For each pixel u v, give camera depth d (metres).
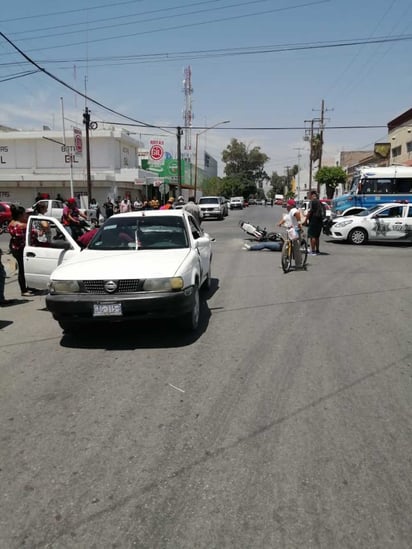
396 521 2.64
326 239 20.45
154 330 6.31
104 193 42.00
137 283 5.46
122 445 3.46
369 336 6.03
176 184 55.12
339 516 2.68
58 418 3.90
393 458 3.27
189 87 56.53
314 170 94.69
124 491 2.92
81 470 3.15
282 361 5.14
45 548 2.47
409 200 23.23
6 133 44.06
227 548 2.46
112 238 7.00
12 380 4.73
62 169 44.47
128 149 48.62
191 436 3.58
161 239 6.89
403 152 34.94
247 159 114.88
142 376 4.75
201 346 5.65
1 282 8.03
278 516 2.68
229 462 3.22
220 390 4.40
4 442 3.53
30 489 2.96
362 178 23.50
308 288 9.23
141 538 2.53
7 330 6.55
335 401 4.16
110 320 5.45
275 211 52.75
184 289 5.64
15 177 42.00
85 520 2.67
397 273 11.09
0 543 2.51
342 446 3.42
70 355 5.43
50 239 8.02
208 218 36.06
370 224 18.05
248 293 8.78
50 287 5.64
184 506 2.78
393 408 4.03
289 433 3.61
